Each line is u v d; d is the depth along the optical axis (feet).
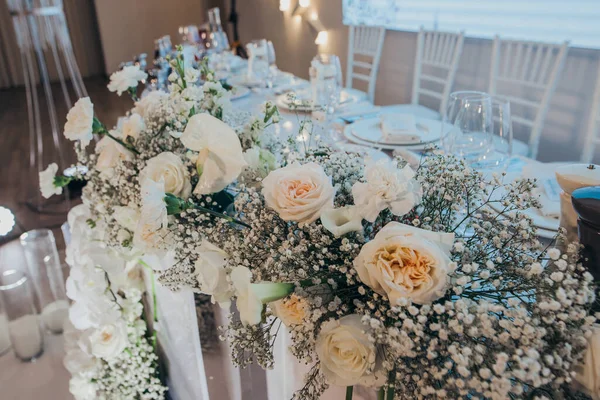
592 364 1.55
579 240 1.98
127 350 4.74
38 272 6.41
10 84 22.22
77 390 4.99
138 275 4.75
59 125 16.08
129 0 22.56
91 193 3.96
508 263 1.90
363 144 4.92
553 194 3.36
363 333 1.79
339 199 2.24
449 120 4.20
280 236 2.22
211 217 2.82
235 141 2.43
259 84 7.97
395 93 12.67
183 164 2.85
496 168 3.97
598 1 7.55
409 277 1.67
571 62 8.05
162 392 4.99
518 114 9.23
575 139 8.29
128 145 3.43
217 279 2.21
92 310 4.33
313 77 5.81
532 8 8.67
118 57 23.29
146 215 2.32
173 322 4.29
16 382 5.82
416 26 11.63
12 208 10.48
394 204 1.88
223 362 3.73
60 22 13.61
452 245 1.78
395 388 1.84
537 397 1.56
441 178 2.13
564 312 1.66
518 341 1.66
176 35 23.91
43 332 6.54
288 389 3.09
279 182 2.09
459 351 1.62
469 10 10.05
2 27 21.15
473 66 10.05
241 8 20.71
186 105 3.09
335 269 2.02
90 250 3.78
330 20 14.46
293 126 5.32
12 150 13.92
